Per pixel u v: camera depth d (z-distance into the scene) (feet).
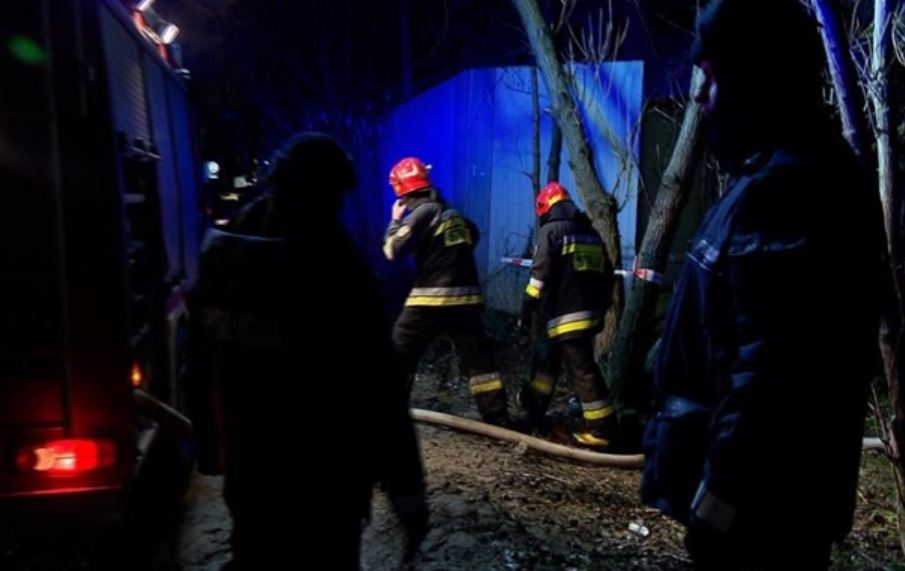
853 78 9.30
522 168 31.30
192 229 18.47
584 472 17.93
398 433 8.23
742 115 6.16
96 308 9.56
